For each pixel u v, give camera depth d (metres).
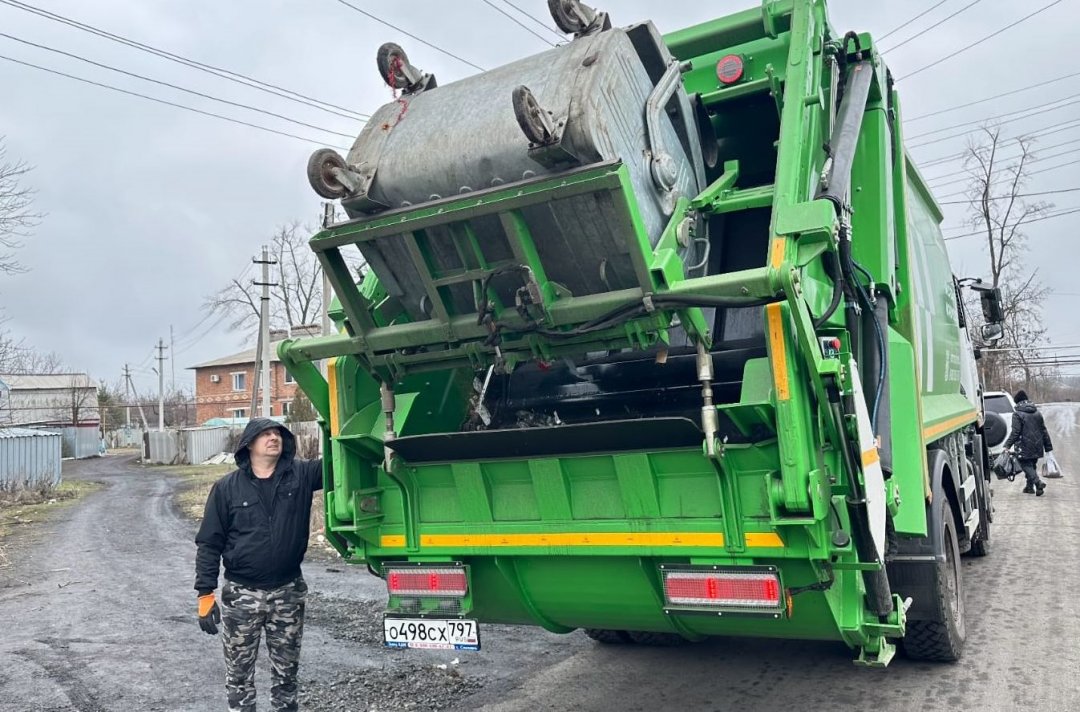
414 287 3.89
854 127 4.36
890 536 3.75
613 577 3.76
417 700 4.90
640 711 4.59
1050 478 15.93
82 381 76.81
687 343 4.34
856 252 4.49
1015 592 6.85
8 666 5.99
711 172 4.80
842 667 5.16
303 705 4.86
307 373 4.23
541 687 5.06
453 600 3.99
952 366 6.77
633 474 3.55
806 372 3.26
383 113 4.05
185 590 8.72
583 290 3.61
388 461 4.05
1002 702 4.45
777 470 3.31
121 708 5.04
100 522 16.33
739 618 3.57
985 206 41.16
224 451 44.97
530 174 3.46
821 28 4.46
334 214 3.85
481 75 3.88
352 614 7.12
